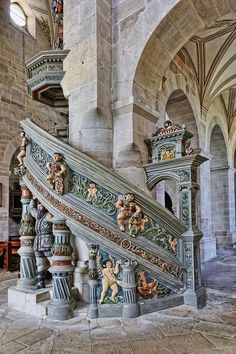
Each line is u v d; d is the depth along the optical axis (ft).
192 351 7.67
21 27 30.76
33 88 14.98
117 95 13.55
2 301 12.53
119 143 13.32
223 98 34.04
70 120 13.88
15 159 29.25
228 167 34.86
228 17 19.36
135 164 13.23
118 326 9.43
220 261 24.21
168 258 11.22
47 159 11.50
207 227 26.55
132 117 13.07
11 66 28.25
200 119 25.79
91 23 13.43
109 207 10.76
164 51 13.84
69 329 9.27
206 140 27.40
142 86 13.73
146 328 9.24
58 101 16.96
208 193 27.22
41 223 11.85
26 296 11.18
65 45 14.47
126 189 10.64
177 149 12.67
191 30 13.76
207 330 9.05
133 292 10.33
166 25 12.91
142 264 10.61
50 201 11.00
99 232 10.49
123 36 13.79
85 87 13.29
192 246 11.57
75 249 12.67
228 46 23.52
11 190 29.78
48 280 13.71
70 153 10.97
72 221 10.52
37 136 11.87
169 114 24.99
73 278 12.39
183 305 11.30
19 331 9.19
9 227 29.63
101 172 10.74
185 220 11.94
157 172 12.91
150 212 11.01
